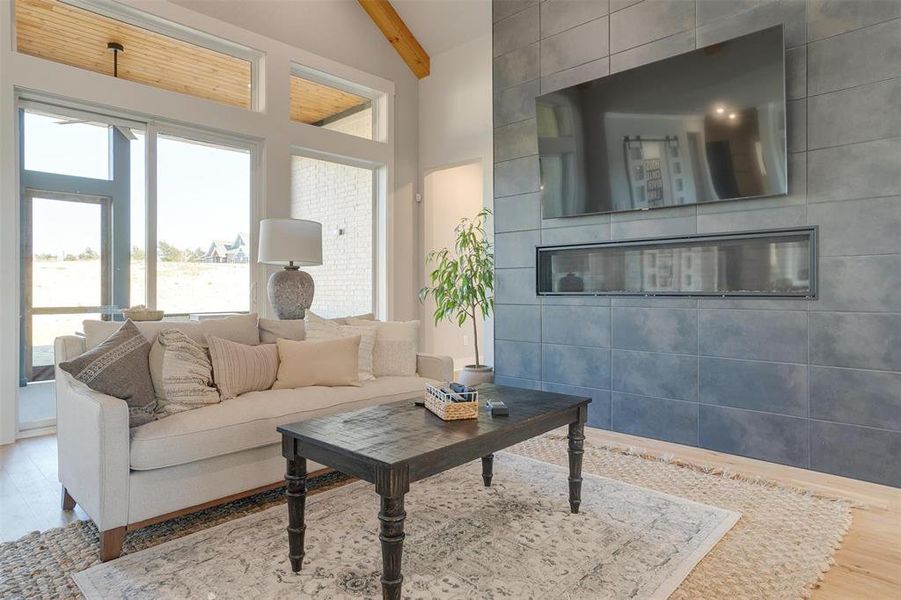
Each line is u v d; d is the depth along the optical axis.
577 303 3.95
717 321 3.27
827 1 2.87
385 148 5.71
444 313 5.09
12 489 2.64
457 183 6.55
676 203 3.39
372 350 3.27
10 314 3.50
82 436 2.07
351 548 2.02
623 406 3.71
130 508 1.97
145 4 4.04
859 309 2.78
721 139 3.18
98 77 3.84
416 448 1.65
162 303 4.34
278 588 1.74
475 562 1.91
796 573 1.84
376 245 5.86
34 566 1.88
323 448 1.73
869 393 2.75
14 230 3.53
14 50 3.54
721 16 3.25
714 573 1.83
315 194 5.30
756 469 2.95
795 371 2.98
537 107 4.05
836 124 2.85
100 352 2.20
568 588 1.74
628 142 3.59
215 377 2.56
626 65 3.68
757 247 3.14
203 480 2.19
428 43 5.75
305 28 5.02
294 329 3.14
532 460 3.08
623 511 2.35
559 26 4.04
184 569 1.86
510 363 4.37
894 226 2.68
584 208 3.84
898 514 2.35
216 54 4.57
